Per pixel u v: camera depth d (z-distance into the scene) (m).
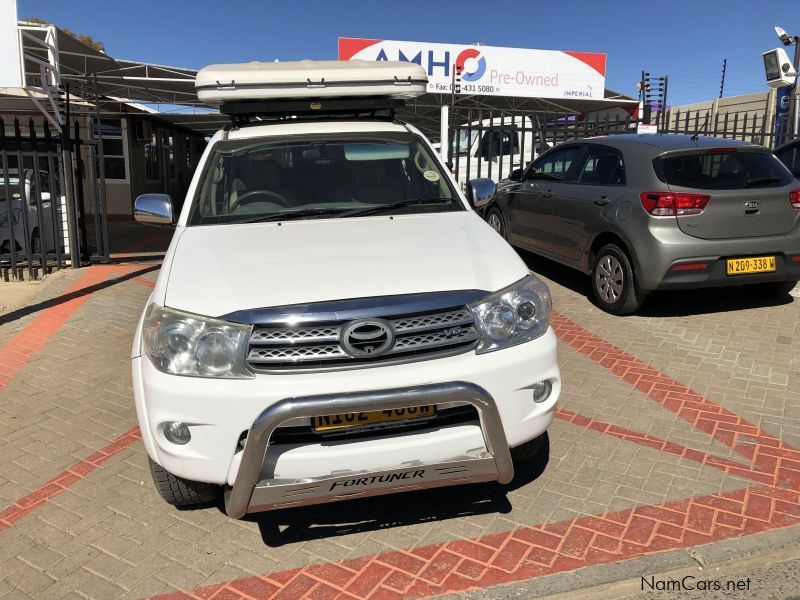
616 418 4.09
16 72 6.79
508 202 8.06
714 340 5.40
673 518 3.06
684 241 5.42
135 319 6.41
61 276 8.34
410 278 2.72
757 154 5.74
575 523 3.05
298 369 2.49
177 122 22.23
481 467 2.65
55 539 3.01
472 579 2.70
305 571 2.78
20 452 3.82
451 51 16.59
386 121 4.55
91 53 12.46
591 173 6.48
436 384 2.51
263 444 2.43
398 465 2.58
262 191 3.80
